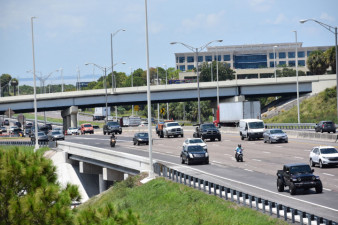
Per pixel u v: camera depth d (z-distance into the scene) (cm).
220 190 5509
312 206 4775
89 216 3195
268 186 6094
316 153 7719
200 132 13275
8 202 3256
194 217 5325
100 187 11662
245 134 13125
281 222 4250
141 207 6506
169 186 6700
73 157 12475
